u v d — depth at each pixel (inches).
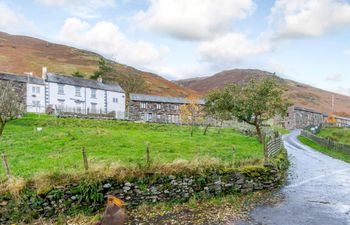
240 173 821.9
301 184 953.5
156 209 668.7
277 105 1647.4
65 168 737.0
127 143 1273.4
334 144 1987.0
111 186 652.1
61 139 1296.8
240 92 1726.1
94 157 930.1
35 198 588.4
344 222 620.4
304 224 604.7
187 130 2154.3
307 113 5477.4
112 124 2079.2
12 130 1566.2
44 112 2529.5
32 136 1363.2
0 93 1299.2
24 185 592.4
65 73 6658.5
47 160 882.1
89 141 1272.1
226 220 618.8
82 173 640.4
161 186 701.3
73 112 2348.7
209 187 765.3
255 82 1711.4
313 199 780.6
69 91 2947.8
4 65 6540.4
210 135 1852.9
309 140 2709.2
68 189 616.1
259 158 956.0
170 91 7367.1
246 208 698.2
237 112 1669.5
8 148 1082.7
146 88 6023.6
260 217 640.4
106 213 243.1
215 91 1825.8
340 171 1208.2
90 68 7524.6
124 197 661.3
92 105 3112.7
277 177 914.1
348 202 759.1
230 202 736.3
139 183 681.0
